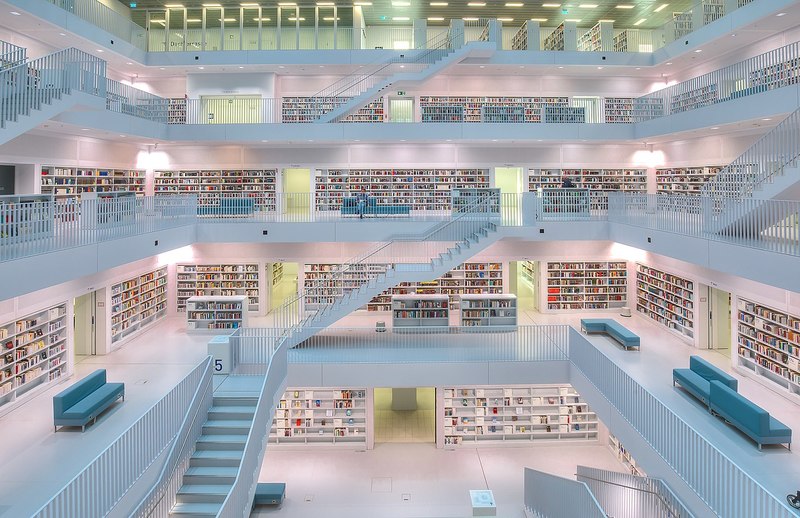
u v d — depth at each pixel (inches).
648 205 606.2
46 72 469.1
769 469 337.4
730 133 708.7
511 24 995.9
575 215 686.5
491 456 571.2
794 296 448.8
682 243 516.4
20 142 583.2
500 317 671.8
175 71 864.9
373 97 826.8
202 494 376.2
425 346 593.3
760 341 500.7
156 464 353.4
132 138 721.6
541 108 808.3
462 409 602.2
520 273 1047.6
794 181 426.0
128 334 654.5
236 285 764.0
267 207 740.0
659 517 335.3
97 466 283.9
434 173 864.9
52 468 347.9
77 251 431.2
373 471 543.5
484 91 903.1
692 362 483.8
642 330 683.4
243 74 874.8
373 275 673.6
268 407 446.9
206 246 756.0
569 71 876.6
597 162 877.8
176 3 876.0
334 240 704.4
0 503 308.0
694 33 732.7
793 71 556.7
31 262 376.8
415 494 502.9
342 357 566.3
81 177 689.0
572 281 781.9
